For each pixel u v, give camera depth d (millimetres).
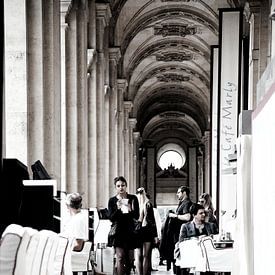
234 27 23641
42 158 15766
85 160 22609
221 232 17688
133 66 46562
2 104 9938
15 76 15102
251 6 26875
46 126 16359
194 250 15984
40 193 11203
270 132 5953
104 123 30031
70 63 22062
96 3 28094
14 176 9398
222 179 22266
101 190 27891
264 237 6246
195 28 44219
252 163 7102
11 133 14992
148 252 18297
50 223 11141
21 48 15172
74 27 22172
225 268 14320
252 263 7215
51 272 7574
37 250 6477
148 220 17953
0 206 9273
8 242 5441
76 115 22141
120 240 16672
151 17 39906
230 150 22719
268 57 26484
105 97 32125
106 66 32094
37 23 15836
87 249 13438
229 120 23062
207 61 47219
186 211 20062
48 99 16422
